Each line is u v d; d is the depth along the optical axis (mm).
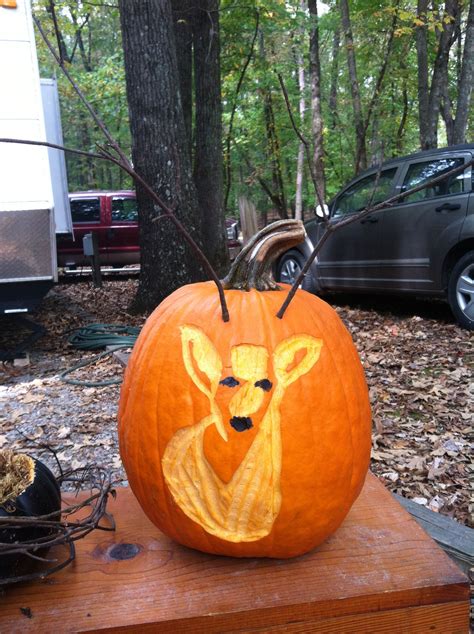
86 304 4160
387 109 6215
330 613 605
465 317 2684
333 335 695
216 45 4172
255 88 6094
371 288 3227
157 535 734
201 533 659
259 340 644
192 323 669
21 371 2418
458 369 2148
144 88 3078
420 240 2877
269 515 646
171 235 3230
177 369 652
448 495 1291
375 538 706
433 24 4727
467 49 4766
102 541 720
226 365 635
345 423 662
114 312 3613
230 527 656
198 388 641
